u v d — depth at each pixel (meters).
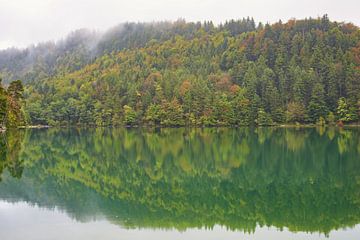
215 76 165.88
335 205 29.64
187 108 139.88
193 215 26.75
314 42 172.00
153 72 185.75
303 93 134.50
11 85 105.44
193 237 22.05
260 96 140.12
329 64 144.12
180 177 41.91
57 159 54.81
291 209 28.58
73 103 162.38
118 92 161.00
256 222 25.19
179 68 191.88
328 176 41.53
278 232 23.16
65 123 160.25
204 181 39.66
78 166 49.03
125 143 80.25
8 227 23.23
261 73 154.00
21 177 39.50
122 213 26.83
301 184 37.78
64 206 28.33
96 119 156.00
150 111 143.38
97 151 65.56
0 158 53.16
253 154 59.66
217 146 71.69
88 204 29.08
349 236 22.44
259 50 184.62
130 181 39.53
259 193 34.06
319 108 129.62
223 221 25.39
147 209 28.05
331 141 77.12
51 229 22.97
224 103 135.00
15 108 104.75
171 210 27.95
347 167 46.72
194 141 83.19
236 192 34.50
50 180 38.62
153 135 104.75
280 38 184.25
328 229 23.69
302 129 117.00
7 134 96.19
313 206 29.36
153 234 22.42
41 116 157.38
